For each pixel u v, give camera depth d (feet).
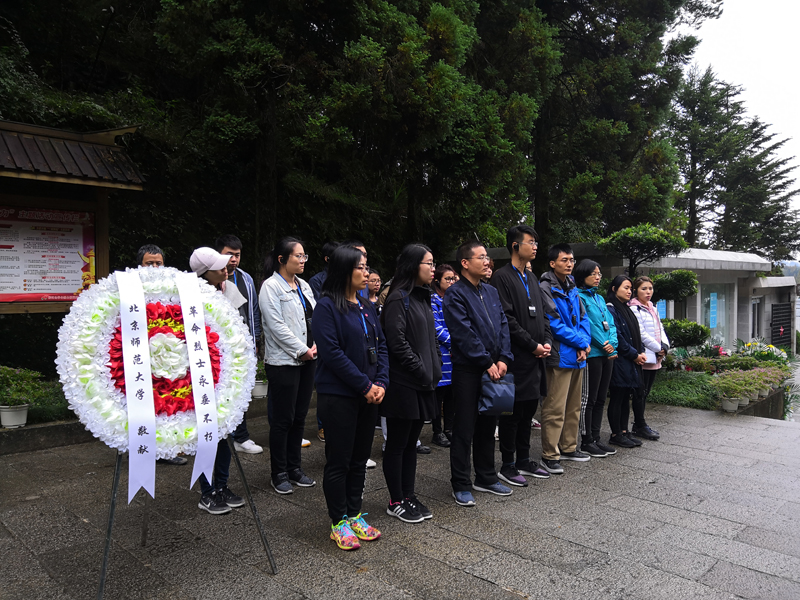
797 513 12.18
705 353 36.42
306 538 10.57
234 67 20.40
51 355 21.53
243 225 28.09
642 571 9.44
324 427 10.19
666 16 35.14
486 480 13.34
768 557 10.03
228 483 13.65
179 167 25.40
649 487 13.85
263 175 23.00
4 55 21.94
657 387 26.50
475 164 25.16
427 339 11.33
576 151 36.17
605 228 37.76
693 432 19.94
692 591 8.80
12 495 12.66
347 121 21.29
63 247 19.21
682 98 80.48
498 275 14.42
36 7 26.50
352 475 10.59
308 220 31.91
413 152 24.64
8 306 18.19
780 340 68.18
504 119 27.89
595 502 12.76
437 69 22.03
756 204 82.07
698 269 44.93
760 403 26.30
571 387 16.12
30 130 18.07
